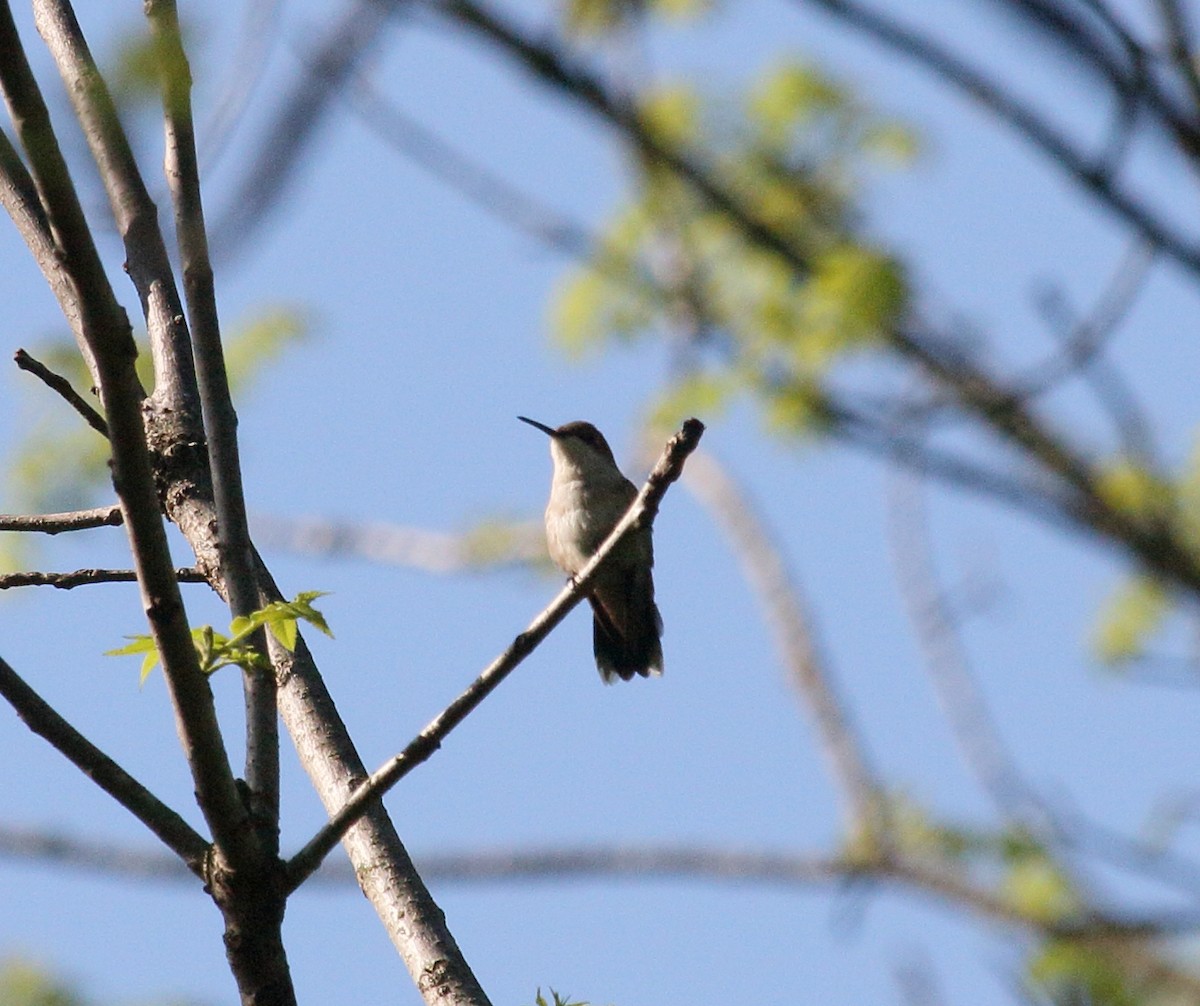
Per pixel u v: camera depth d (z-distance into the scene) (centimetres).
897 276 1073
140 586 569
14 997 1227
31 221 809
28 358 698
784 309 1123
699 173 1095
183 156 764
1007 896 1217
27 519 830
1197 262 800
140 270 871
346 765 739
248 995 602
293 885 609
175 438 831
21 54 514
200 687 579
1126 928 1072
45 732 603
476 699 630
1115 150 770
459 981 675
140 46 582
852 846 1342
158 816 611
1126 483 1034
